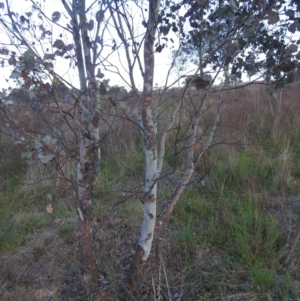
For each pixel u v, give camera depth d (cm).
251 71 228
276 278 274
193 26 243
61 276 301
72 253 328
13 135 219
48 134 223
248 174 430
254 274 276
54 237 351
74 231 356
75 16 217
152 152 241
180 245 317
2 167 512
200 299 263
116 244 327
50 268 313
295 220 335
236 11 221
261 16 213
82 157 244
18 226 380
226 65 229
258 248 300
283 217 347
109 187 424
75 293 281
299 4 204
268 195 396
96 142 243
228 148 478
